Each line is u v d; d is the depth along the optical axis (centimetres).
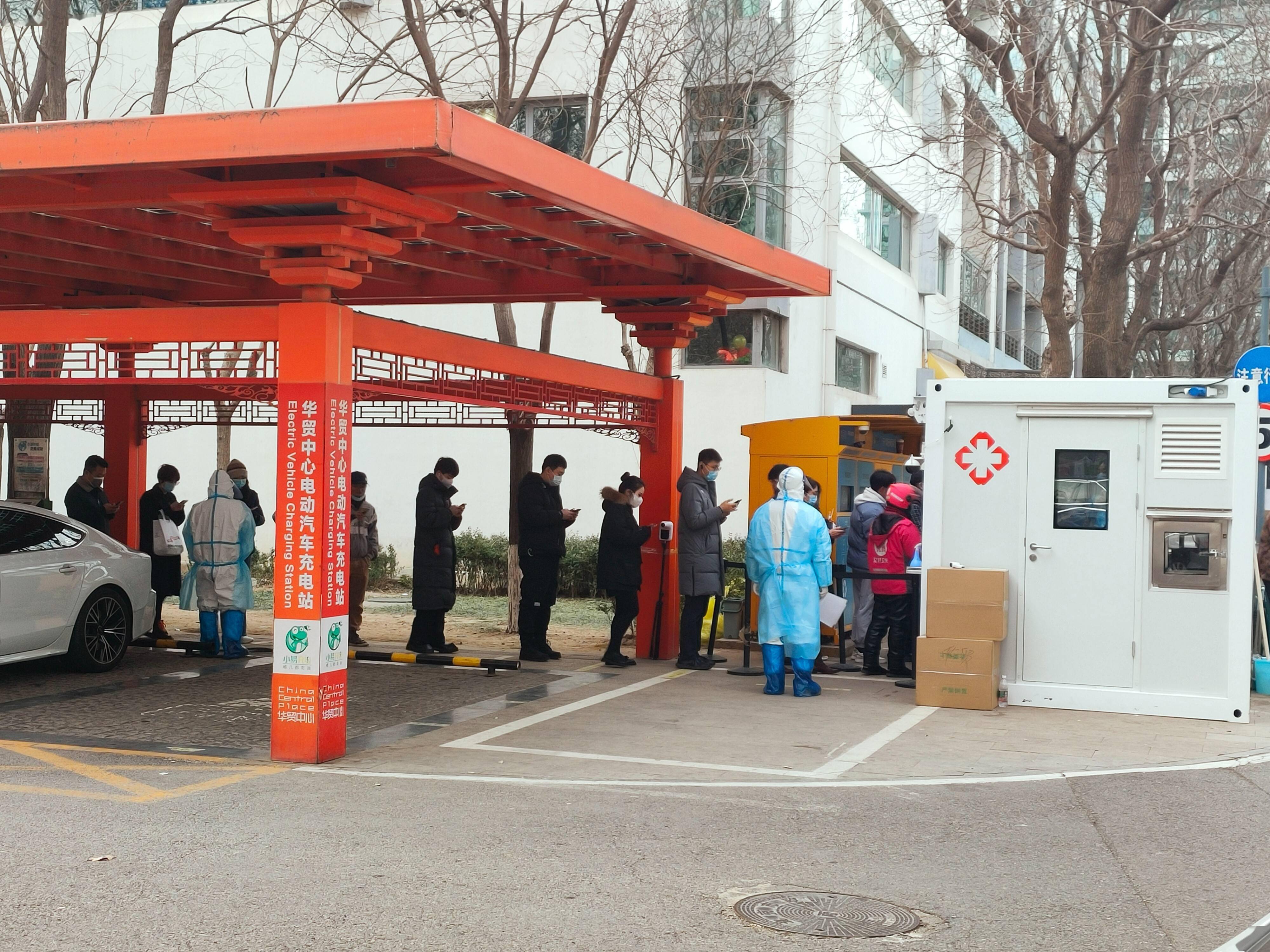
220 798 688
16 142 709
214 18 2061
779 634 1052
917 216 2717
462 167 695
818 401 2125
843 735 893
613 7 1822
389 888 529
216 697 1023
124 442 1349
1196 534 983
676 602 1274
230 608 1220
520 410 1031
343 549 796
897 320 2592
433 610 1234
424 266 1058
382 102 658
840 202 2164
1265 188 1808
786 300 1978
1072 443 1012
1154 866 583
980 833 637
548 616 1244
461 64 1888
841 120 2128
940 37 1680
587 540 1920
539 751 828
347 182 724
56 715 938
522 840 607
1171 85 1636
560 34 1894
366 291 1225
